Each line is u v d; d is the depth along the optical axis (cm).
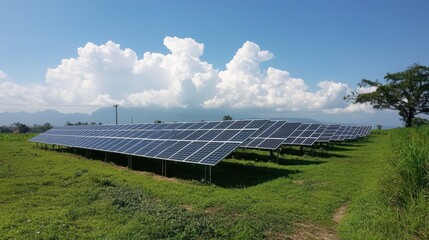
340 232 856
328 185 1430
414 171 911
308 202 1162
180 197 1264
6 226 895
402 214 816
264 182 1527
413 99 5916
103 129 3406
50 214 1016
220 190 1376
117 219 971
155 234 799
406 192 912
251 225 878
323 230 898
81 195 1270
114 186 1455
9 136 5175
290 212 1047
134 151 2080
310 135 2881
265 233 859
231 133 1842
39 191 1352
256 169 1914
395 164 1091
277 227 903
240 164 2112
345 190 1339
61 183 1505
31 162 2227
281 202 1160
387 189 1012
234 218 973
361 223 870
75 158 2589
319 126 3294
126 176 1739
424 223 725
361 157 2541
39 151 3111
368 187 1338
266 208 1080
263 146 2311
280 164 2158
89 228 895
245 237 790
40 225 909
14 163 2158
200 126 2297
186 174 1830
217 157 1534
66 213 1023
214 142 1778
